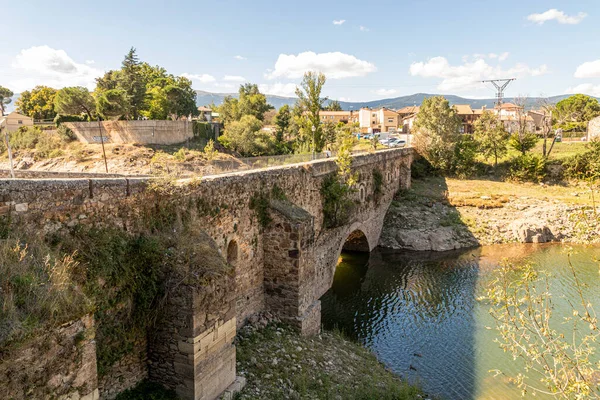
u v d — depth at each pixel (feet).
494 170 213.05
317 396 51.70
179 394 40.93
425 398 61.36
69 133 174.91
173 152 166.71
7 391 24.41
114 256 38.17
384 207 154.71
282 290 67.46
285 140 252.62
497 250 144.56
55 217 34.63
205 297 40.98
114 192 40.14
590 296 98.84
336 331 78.74
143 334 41.04
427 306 96.73
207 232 53.16
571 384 35.29
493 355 74.23
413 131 220.64
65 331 27.55
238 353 55.31
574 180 194.39
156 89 229.66
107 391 38.34
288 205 70.38
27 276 27.55
